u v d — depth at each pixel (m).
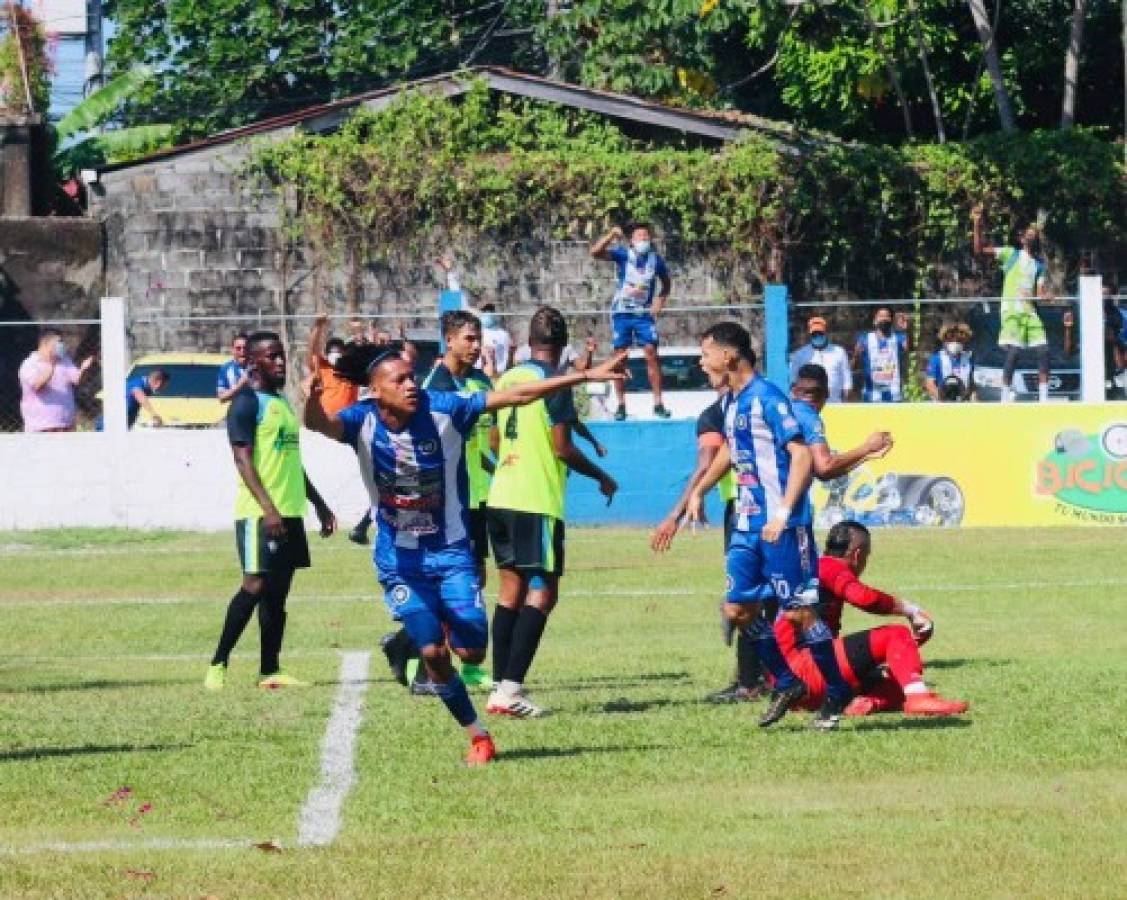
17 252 95.38
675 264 95.50
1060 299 69.94
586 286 95.50
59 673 39.59
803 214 95.00
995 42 109.12
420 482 26.78
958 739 28.45
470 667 35.81
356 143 95.50
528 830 23.06
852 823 23.22
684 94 110.81
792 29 108.94
